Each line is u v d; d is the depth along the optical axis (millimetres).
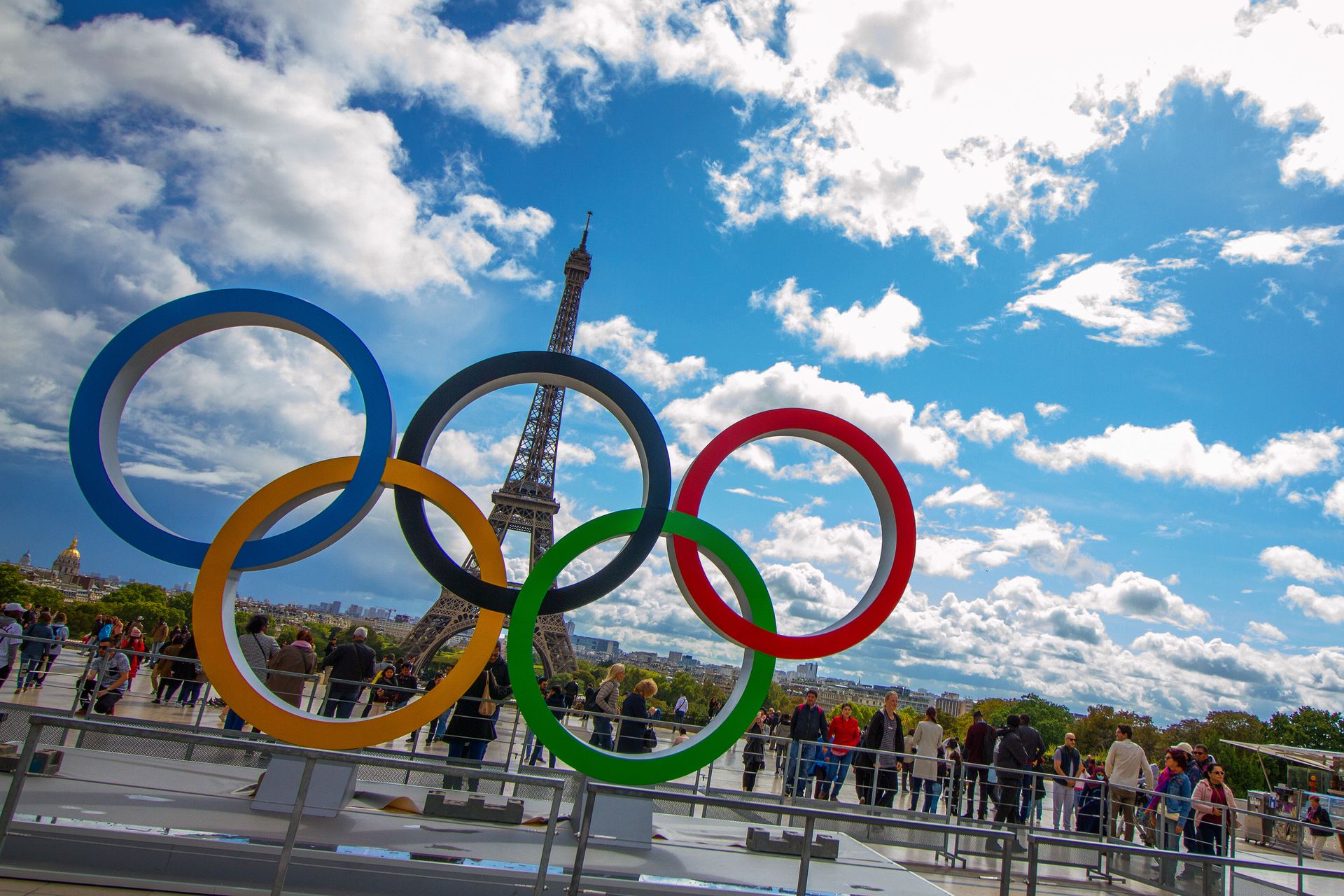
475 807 8906
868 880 8992
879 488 10898
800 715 16031
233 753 9711
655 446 10258
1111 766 15422
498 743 15055
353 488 9484
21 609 16531
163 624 17938
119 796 8203
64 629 19156
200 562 9180
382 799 9211
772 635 10086
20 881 6867
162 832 7305
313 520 9352
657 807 13359
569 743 9305
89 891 6863
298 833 7824
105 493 9125
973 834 7629
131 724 12320
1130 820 14938
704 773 17266
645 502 10133
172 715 15773
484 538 9617
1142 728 87938
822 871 9117
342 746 8977
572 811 9578
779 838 9648
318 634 84312
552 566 9586
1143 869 8570
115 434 9602
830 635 10195
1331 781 25344
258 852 7402
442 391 9961
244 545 9242
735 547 10219
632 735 13781
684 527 10102
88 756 9391
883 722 16016
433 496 9617
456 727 13078
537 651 44531
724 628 9961
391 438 9656
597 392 10406
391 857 7613
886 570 10633
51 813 7391
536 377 10453
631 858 8664
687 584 10023
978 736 15969
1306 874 8000
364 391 9711
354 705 13430
